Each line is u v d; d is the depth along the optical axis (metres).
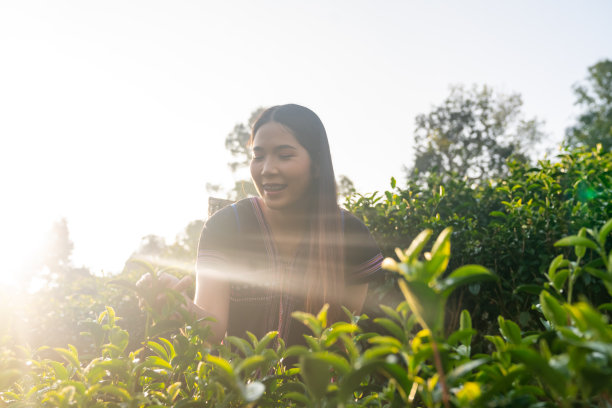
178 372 1.02
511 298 2.85
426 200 3.76
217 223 1.94
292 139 1.86
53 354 3.92
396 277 3.24
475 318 3.00
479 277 0.61
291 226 1.95
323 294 1.91
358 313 2.15
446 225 3.27
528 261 2.88
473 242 3.06
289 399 1.00
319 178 1.96
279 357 1.06
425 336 0.67
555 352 0.72
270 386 0.98
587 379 0.54
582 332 0.67
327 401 0.83
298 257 1.93
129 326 4.11
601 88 35.34
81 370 0.99
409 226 3.47
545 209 2.90
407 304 0.77
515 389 0.71
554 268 0.83
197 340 1.05
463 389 0.62
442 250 0.61
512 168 3.60
